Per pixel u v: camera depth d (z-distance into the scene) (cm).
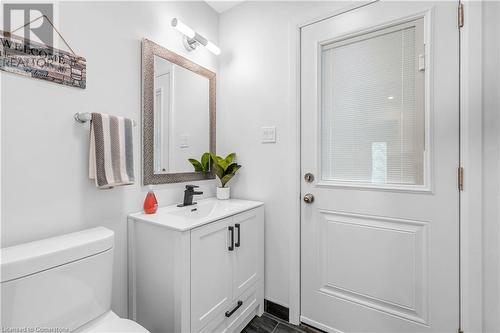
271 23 170
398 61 130
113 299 126
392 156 132
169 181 156
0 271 76
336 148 149
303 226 159
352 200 142
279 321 164
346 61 145
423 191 122
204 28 182
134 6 135
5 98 91
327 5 148
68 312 91
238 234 142
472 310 111
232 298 140
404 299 129
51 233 103
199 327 117
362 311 140
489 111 107
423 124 123
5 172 91
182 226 110
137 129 138
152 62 143
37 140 99
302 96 158
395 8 128
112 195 126
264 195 174
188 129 169
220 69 196
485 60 108
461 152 113
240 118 184
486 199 108
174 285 110
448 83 116
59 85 105
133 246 129
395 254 131
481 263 109
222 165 175
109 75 124
